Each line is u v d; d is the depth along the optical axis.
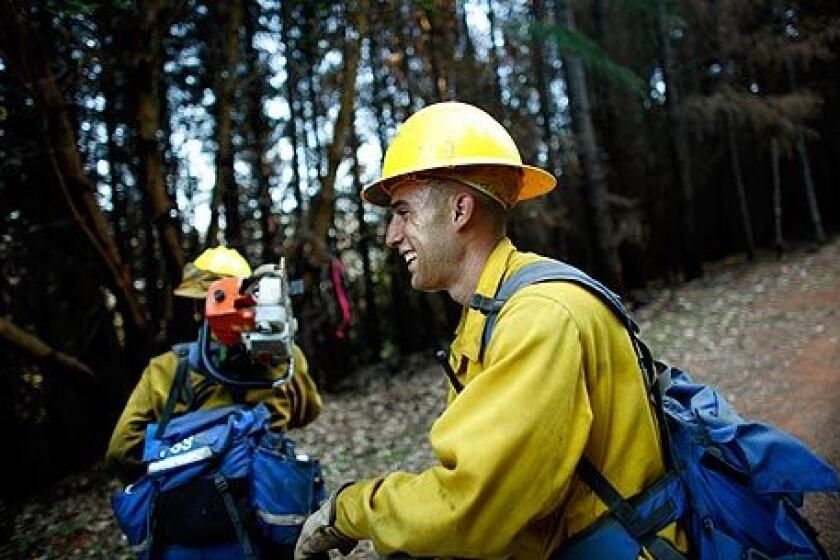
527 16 15.16
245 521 2.07
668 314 11.97
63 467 8.45
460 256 1.40
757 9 17.52
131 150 8.78
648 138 18.84
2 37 5.43
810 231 19.58
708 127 17.19
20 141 6.89
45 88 5.80
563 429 1.12
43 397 8.69
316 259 8.57
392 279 16.16
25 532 5.50
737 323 10.03
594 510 1.23
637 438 1.25
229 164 7.84
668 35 16.34
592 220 14.54
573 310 1.20
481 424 1.11
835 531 3.10
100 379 8.02
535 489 1.09
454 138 1.35
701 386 1.56
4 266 8.49
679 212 17.17
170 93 9.16
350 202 14.48
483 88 13.63
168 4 6.40
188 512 2.09
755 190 20.34
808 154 19.86
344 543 1.41
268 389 2.41
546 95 15.75
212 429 2.21
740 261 18.12
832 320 9.08
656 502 1.24
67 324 8.69
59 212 8.04
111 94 7.86
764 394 6.07
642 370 1.33
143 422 2.51
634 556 1.20
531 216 13.84
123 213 9.36
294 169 11.72
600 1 16.55
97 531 5.20
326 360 13.12
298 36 9.05
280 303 2.13
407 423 7.71
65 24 5.96
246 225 11.11
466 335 1.37
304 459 2.32
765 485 1.25
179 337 7.25
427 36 12.64
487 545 1.11
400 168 1.39
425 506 1.15
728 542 1.22
